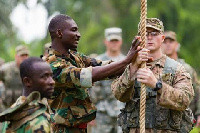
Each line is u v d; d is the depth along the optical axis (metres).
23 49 20.95
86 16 46.59
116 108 18.34
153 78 11.48
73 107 12.00
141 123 11.50
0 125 15.55
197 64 52.81
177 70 11.98
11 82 20.95
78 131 12.17
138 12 48.97
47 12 36.38
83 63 12.27
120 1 49.12
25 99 10.00
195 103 17.55
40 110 9.86
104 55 19.77
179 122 11.95
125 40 47.56
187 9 52.69
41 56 12.09
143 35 11.50
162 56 12.14
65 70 11.55
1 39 42.97
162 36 12.22
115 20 48.59
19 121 9.84
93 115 12.17
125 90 11.77
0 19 38.44
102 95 18.44
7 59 44.94
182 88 11.76
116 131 18.47
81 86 11.51
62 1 37.50
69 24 11.94
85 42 44.81
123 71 12.08
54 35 11.96
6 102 21.06
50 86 10.12
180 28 50.25
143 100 11.50
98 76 11.46
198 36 52.50
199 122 17.55
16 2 37.66
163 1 49.88
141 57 11.43
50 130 9.88
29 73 10.02
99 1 48.00
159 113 11.90
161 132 11.92
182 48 52.12
